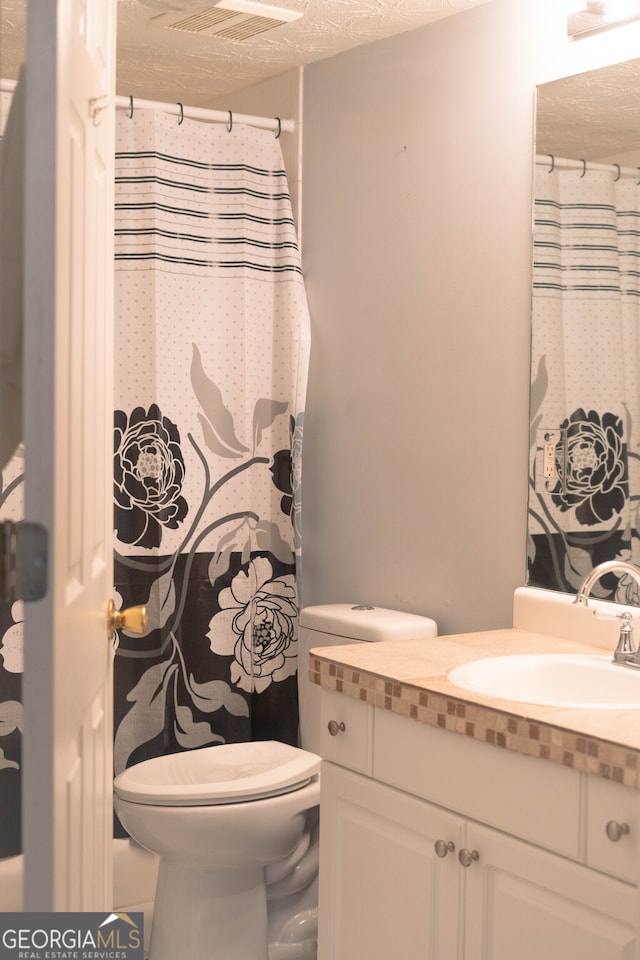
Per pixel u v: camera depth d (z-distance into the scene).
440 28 2.54
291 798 2.32
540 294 2.28
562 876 1.57
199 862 2.31
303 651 2.70
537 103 2.28
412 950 1.84
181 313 2.81
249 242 2.90
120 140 2.74
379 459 2.76
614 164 2.11
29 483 0.96
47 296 0.96
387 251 2.71
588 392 2.17
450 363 2.53
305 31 2.65
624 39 2.09
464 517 2.50
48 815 0.96
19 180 1.19
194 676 2.87
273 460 2.97
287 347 2.94
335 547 2.92
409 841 1.86
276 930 2.55
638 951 1.46
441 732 1.78
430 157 2.57
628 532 2.08
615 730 1.52
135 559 2.79
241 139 2.88
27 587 0.95
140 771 2.45
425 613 2.61
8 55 2.81
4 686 2.58
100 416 1.43
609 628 2.11
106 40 1.47
